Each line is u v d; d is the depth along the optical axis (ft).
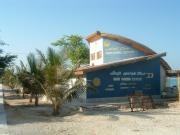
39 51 79.56
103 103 92.63
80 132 52.44
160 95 106.52
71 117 70.85
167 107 89.66
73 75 77.56
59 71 75.82
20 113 75.66
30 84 91.86
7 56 98.89
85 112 78.95
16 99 128.47
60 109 82.23
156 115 71.82
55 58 77.51
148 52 121.70
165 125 58.49
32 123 61.57
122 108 86.02
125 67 102.47
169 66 110.22
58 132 52.24
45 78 77.36
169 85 112.27
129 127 56.80
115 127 56.90
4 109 82.28
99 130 54.19
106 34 124.88
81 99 99.19
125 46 122.83
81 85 77.51
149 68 105.70
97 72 98.68
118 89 101.19
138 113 76.07
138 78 104.06
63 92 76.28
